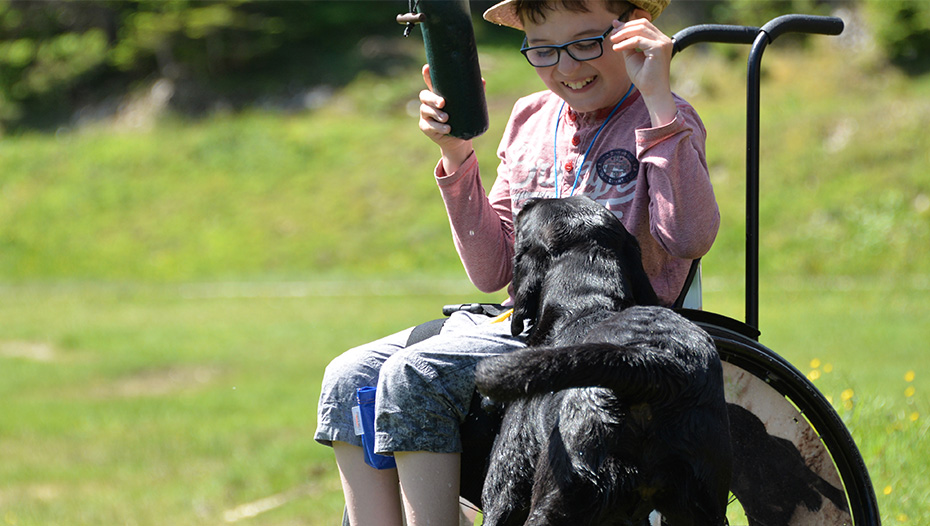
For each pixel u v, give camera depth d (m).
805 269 41.75
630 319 5.89
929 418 12.12
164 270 51.91
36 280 51.50
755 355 6.69
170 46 74.06
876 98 54.97
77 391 28.19
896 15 60.25
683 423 5.62
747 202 7.35
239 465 18.84
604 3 7.17
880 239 42.62
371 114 66.81
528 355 5.34
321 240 53.09
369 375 6.97
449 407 6.55
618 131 7.36
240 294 45.09
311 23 76.88
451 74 6.69
